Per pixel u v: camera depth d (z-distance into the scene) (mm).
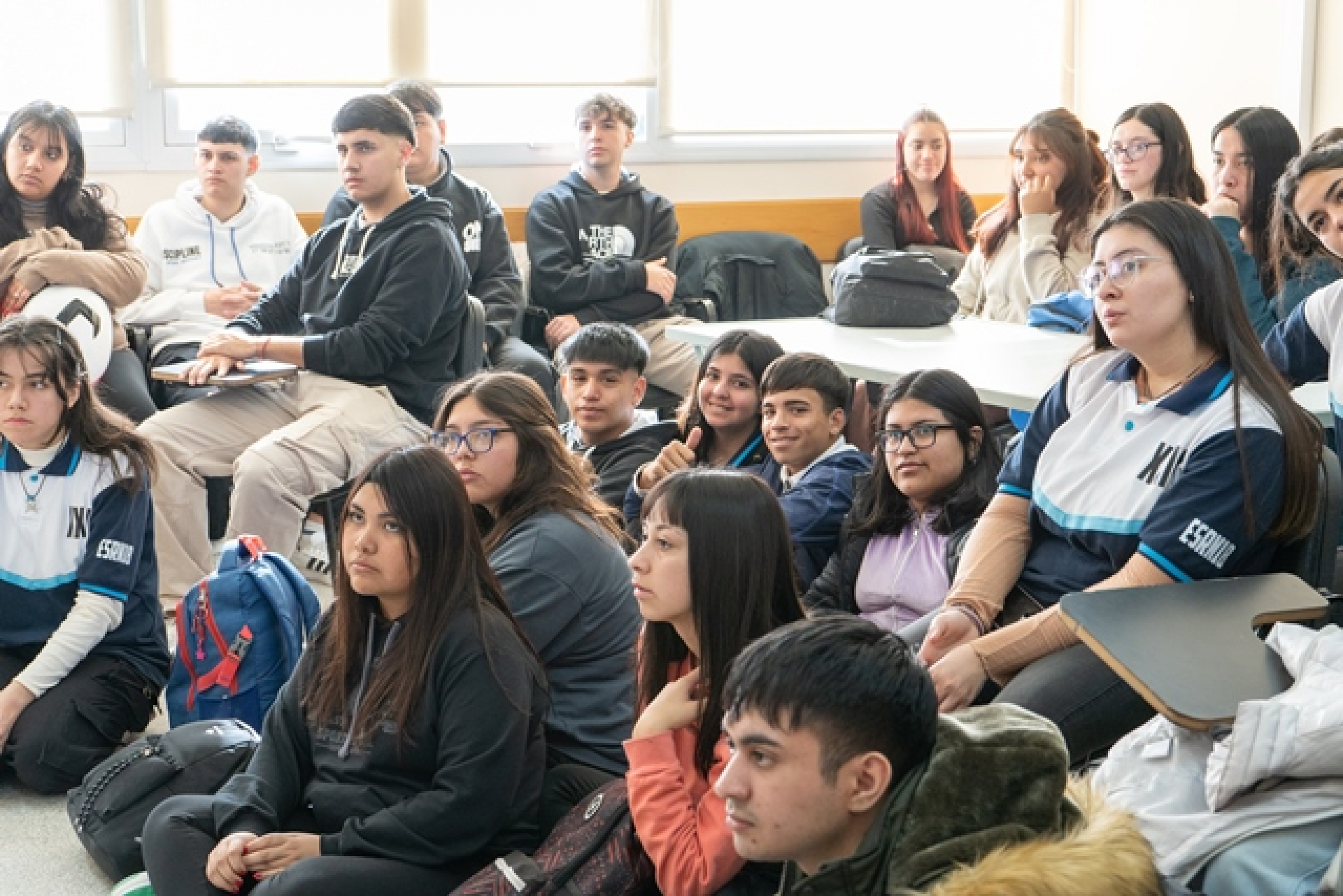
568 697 2748
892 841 1670
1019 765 1661
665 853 2098
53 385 3422
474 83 6473
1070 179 5309
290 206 6258
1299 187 2963
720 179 6941
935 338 4727
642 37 6703
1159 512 2426
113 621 3475
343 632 2574
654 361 6117
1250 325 2482
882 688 1644
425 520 2465
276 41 6160
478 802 2418
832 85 7051
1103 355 2664
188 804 2654
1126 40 7129
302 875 2391
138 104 6074
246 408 4855
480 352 5160
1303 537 2428
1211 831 1878
